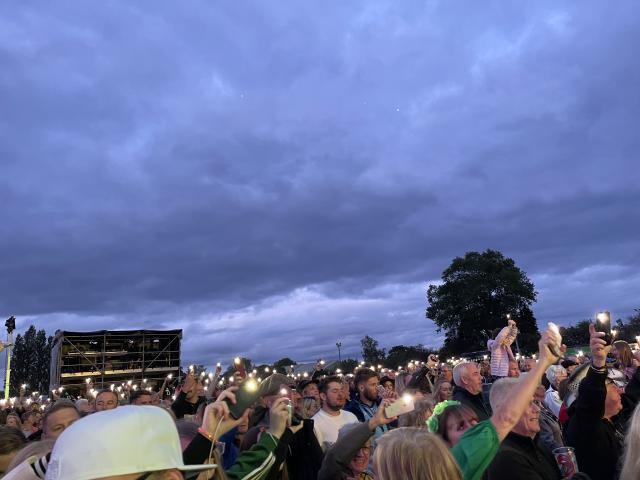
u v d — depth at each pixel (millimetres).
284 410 2869
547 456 3373
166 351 24312
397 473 2018
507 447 3082
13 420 7125
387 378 9406
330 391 5395
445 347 57531
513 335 7340
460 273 58438
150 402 6949
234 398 2402
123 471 1323
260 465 2674
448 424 3295
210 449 2254
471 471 2426
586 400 3500
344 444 3117
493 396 3203
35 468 2078
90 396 12055
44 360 62562
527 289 56031
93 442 1337
